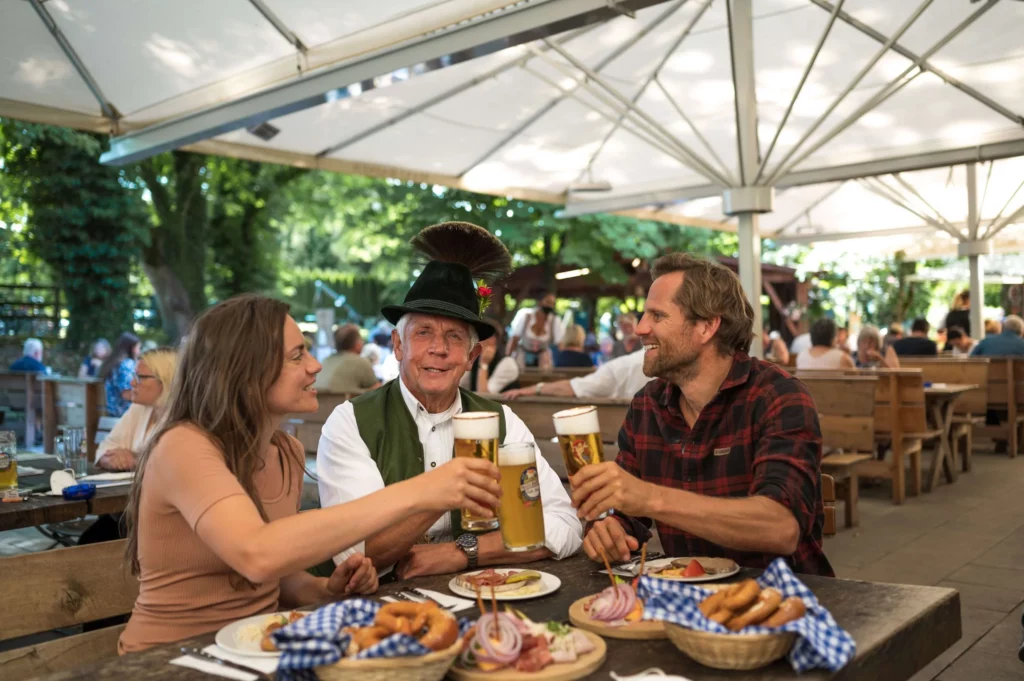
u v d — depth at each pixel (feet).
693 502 6.17
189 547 6.10
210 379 6.25
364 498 5.48
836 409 19.97
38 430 32.63
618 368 17.25
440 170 30.12
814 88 26.20
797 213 42.24
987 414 30.89
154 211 53.31
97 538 12.62
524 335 35.19
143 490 6.15
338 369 23.72
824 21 22.81
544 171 31.78
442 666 4.30
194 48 19.70
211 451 6.00
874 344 28.17
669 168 32.09
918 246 49.85
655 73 26.27
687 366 7.68
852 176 29.09
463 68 23.07
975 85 24.45
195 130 20.75
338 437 8.50
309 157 26.50
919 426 22.27
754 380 7.63
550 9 15.08
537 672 4.48
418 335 8.33
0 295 50.42
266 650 5.01
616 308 69.72
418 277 8.58
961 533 18.76
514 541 5.71
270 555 5.39
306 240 76.02
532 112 27.02
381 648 4.18
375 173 28.27
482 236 8.87
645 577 4.93
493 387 21.22
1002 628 12.55
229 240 58.39
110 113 22.16
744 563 7.50
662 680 4.20
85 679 4.73
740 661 4.48
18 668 6.50
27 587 6.88
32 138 49.11
